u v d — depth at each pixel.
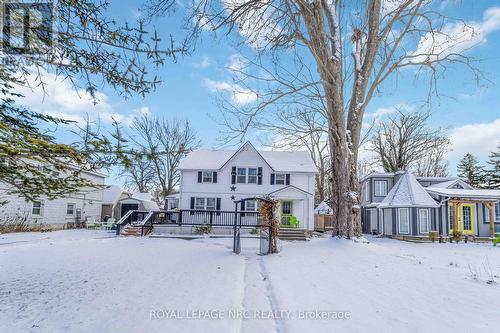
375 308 4.85
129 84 3.99
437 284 6.36
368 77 12.84
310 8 11.55
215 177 22.78
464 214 21.92
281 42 11.16
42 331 4.16
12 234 17.83
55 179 3.83
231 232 19.81
